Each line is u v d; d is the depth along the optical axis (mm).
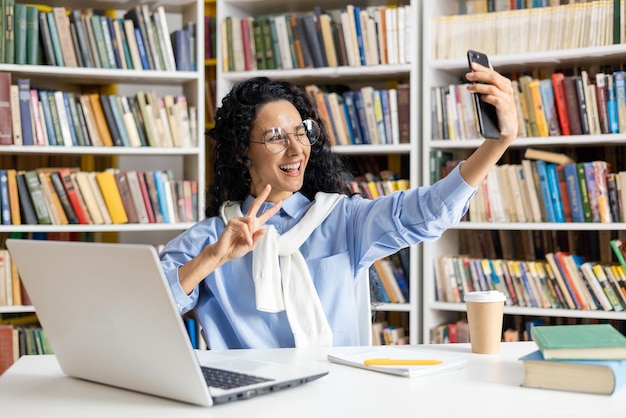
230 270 1862
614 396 1202
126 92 3912
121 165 3982
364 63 3404
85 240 3760
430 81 3338
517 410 1128
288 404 1188
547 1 3312
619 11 3023
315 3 3639
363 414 1122
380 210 1852
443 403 1175
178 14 3932
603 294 3047
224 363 1429
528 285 3182
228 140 1956
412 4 3336
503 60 3213
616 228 2998
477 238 3529
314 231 1927
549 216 3145
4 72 3350
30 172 3330
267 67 3520
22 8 3332
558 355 1247
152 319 1177
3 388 1355
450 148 3490
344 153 3473
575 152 3354
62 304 1338
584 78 3066
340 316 1863
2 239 3557
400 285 3410
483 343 1566
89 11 3514
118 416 1151
